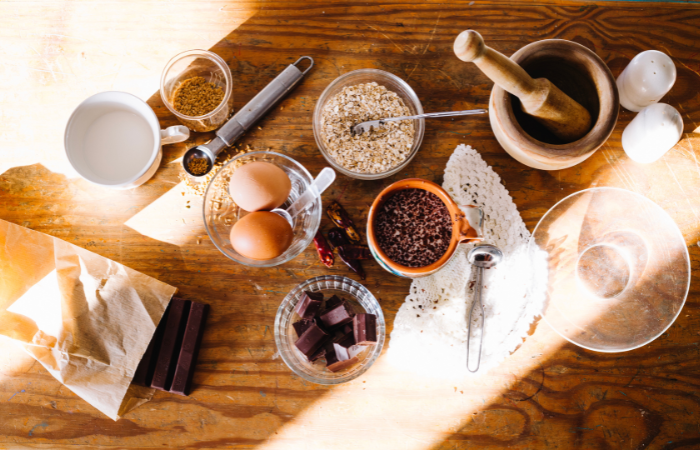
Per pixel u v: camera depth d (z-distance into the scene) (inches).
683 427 24.1
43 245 24.2
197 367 24.3
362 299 24.5
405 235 23.6
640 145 23.9
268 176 22.6
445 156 25.0
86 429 24.2
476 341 24.2
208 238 24.8
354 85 25.1
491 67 19.8
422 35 25.1
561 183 24.8
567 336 24.3
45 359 23.6
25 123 25.1
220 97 25.0
